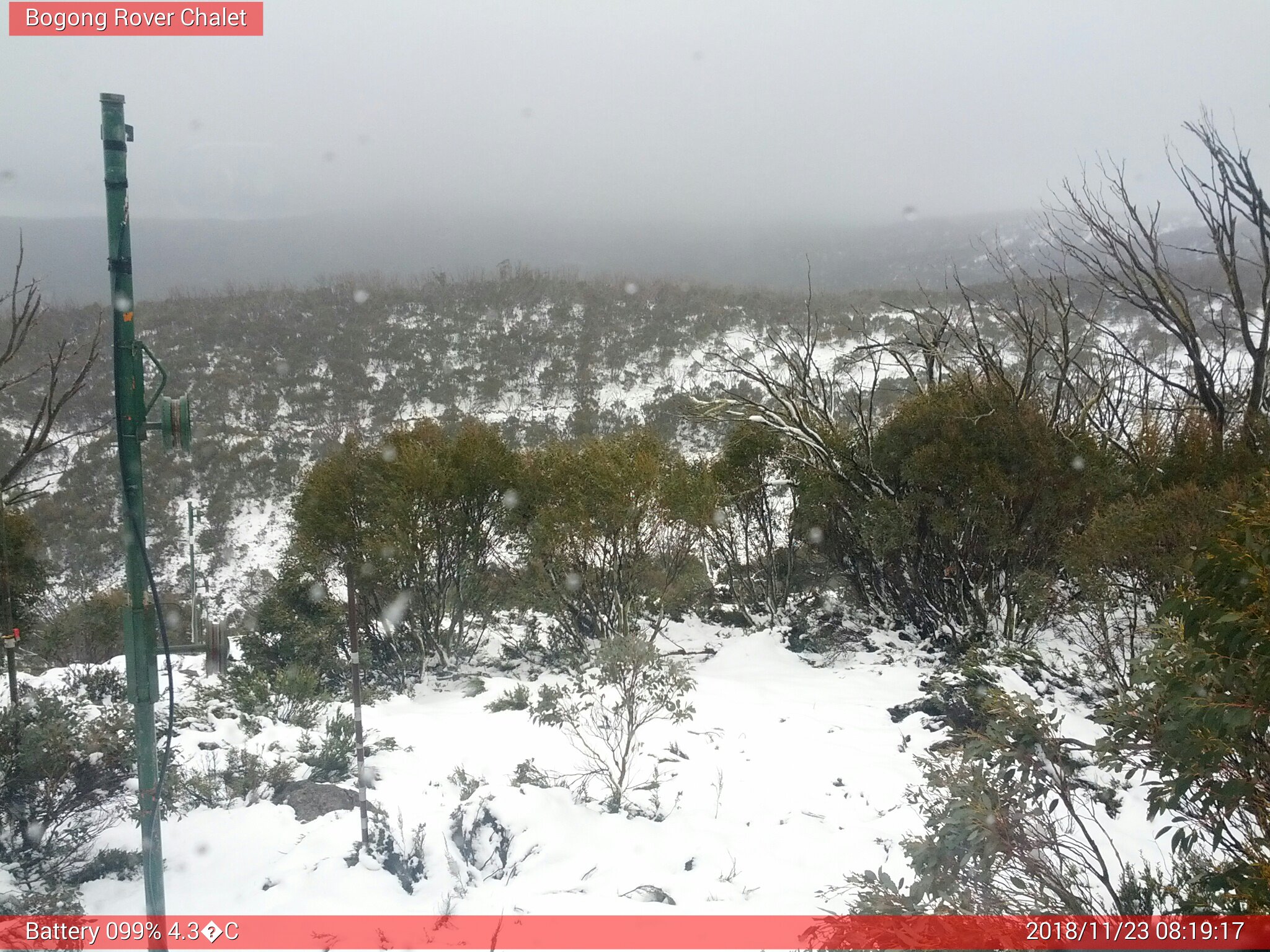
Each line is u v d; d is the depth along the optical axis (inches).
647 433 554.9
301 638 476.1
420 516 498.9
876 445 480.4
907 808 257.9
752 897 201.8
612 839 231.8
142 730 172.7
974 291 1042.7
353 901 199.9
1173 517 335.9
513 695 394.6
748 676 439.5
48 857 226.2
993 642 421.1
